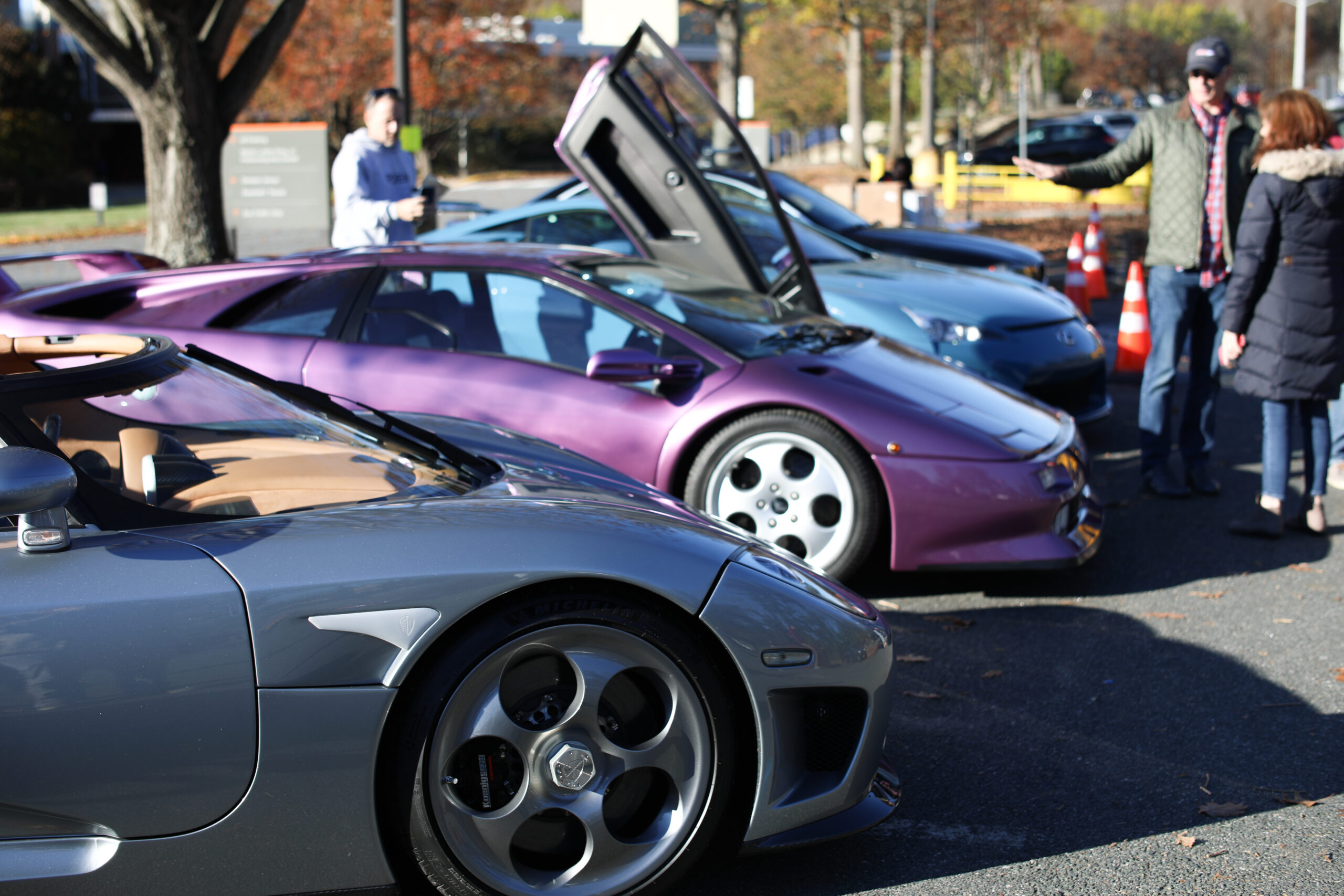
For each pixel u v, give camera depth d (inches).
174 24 466.3
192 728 75.9
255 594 77.6
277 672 77.2
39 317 178.9
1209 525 203.0
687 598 85.6
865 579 176.1
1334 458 225.8
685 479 161.9
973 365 233.3
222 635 76.4
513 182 874.1
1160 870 95.8
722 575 88.4
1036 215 803.4
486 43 1235.9
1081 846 99.9
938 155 1069.1
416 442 109.2
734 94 678.5
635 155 207.3
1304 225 180.5
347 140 249.3
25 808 74.0
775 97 1779.0
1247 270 185.2
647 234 215.6
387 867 81.2
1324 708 129.4
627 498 101.8
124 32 480.7
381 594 79.5
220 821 77.4
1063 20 2012.8
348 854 80.1
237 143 546.9
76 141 1466.5
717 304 182.2
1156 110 216.7
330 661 78.3
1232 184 208.5
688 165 205.2
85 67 1573.6
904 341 234.5
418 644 79.6
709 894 92.1
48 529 76.7
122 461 85.3
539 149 1841.8
